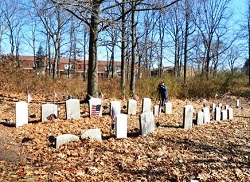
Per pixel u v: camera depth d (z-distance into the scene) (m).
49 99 17.88
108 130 10.35
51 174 6.06
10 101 16.25
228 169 7.18
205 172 6.79
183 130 11.43
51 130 10.00
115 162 7.13
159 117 13.51
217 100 26.86
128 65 26.98
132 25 19.06
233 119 15.44
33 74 23.70
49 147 8.08
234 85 32.47
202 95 27.97
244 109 20.84
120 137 9.50
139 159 7.45
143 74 30.72
